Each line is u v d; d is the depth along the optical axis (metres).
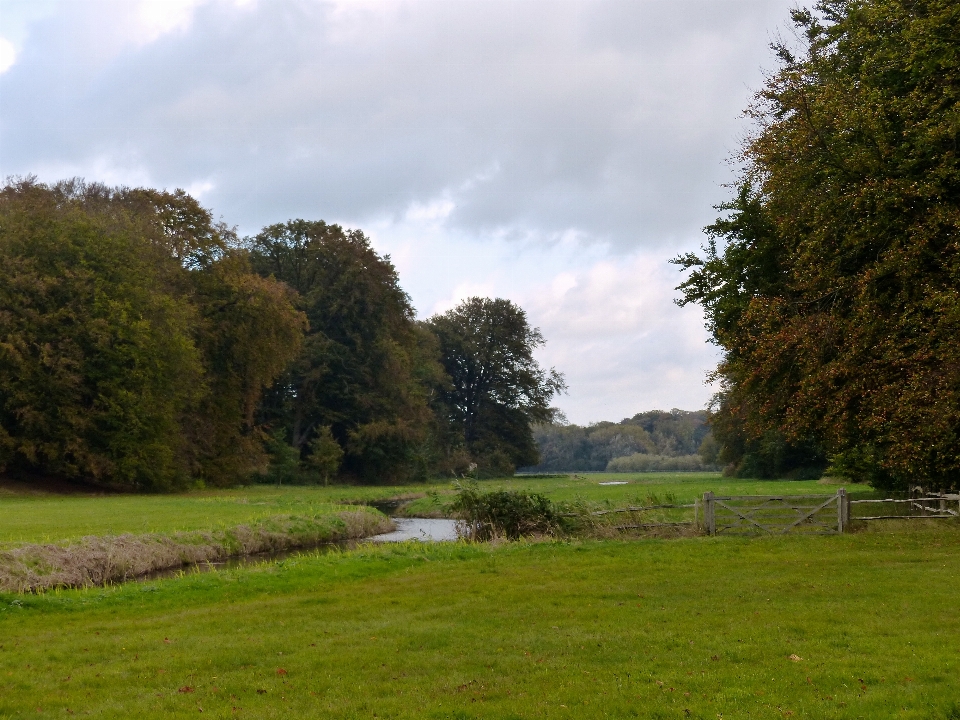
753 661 9.54
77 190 61.09
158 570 23.30
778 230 23.23
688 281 27.22
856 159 20.11
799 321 21.52
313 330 79.06
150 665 10.17
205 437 61.62
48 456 50.28
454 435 103.44
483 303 109.38
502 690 8.73
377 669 9.71
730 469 90.88
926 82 19.84
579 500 25.53
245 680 9.43
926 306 17.91
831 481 59.00
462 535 25.52
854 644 10.03
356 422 79.94
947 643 9.94
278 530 30.44
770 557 17.64
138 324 50.84
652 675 9.09
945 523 22.41
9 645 11.53
